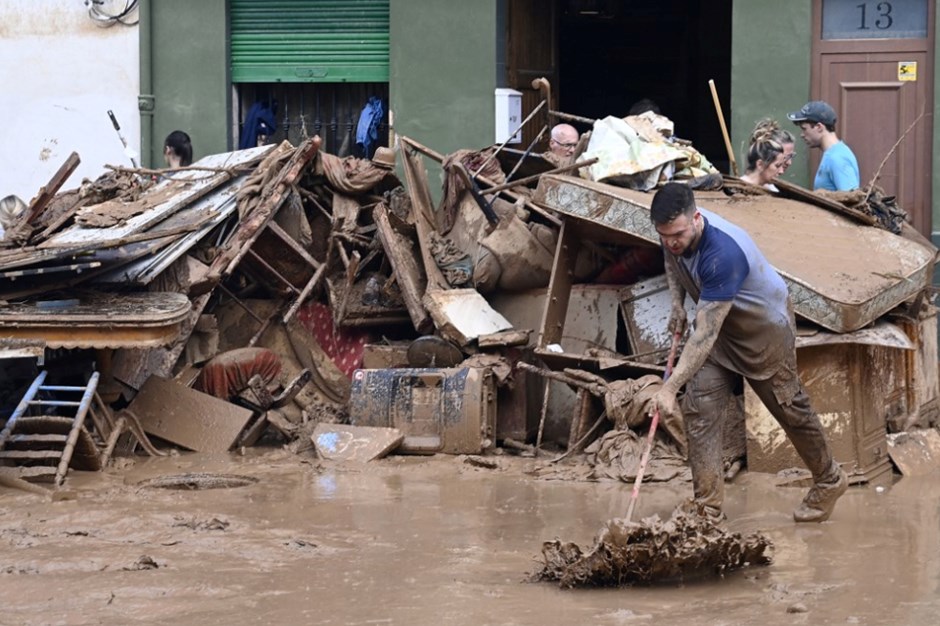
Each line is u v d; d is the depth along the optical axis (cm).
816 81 1469
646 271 1174
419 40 1598
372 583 737
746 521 884
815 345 986
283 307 1291
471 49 1580
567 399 1160
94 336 1078
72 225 1307
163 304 1122
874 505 930
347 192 1320
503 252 1208
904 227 1180
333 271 1314
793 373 852
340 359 1284
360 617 671
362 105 1689
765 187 1191
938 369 1211
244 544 830
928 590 709
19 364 1215
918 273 1065
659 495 969
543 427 1155
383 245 1262
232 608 690
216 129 1664
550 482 1018
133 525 880
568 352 1182
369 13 1644
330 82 1672
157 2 1666
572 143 1344
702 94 2000
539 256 1211
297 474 1061
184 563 783
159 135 1680
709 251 802
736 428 1035
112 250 1159
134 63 1672
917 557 783
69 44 1684
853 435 1002
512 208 1237
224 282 1308
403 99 1608
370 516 910
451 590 719
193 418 1162
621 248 1187
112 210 1274
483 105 1583
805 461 876
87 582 742
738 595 705
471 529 870
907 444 1066
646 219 1066
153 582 742
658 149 1154
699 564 738
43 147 1703
